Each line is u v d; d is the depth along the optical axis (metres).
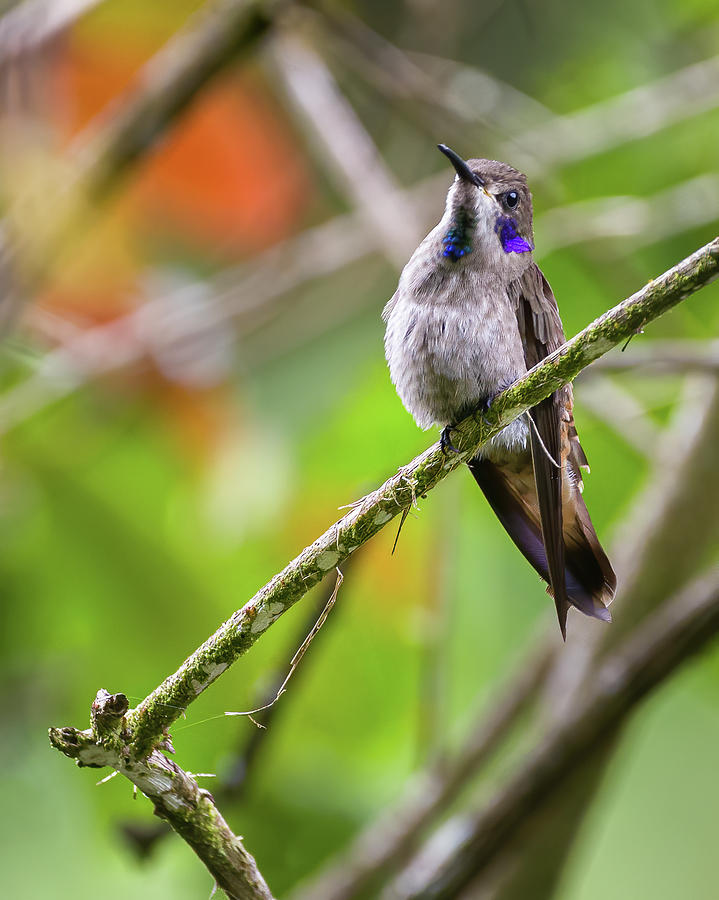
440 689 8.29
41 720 9.00
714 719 9.79
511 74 11.06
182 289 10.34
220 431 9.64
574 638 8.52
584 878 9.38
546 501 5.93
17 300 9.00
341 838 8.97
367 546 8.39
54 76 9.95
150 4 10.12
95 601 9.27
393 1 11.23
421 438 9.40
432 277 6.74
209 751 8.16
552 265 10.11
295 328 10.09
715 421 8.41
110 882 8.53
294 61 10.10
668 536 8.52
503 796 7.29
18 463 9.41
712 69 9.86
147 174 10.02
